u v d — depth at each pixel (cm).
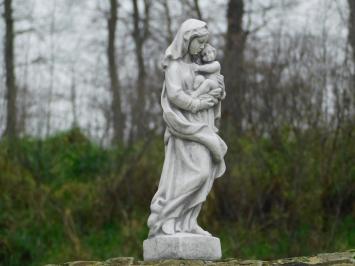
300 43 1898
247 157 1748
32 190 1794
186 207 909
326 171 1697
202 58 955
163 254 884
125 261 912
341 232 1647
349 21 1823
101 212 1780
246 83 1802
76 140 2039
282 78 1797
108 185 1802
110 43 2364
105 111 2108
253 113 1800
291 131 1758
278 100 1773
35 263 1648
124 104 2214
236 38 1889
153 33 2338
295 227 1625
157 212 908
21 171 1833
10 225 1725
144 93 2011
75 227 1734
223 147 925
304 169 1697
